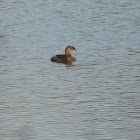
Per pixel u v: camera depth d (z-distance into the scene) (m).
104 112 23.28
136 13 45.16
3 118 22.62
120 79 28.11
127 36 37.50
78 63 31.48
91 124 21.88
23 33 39.00
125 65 30.77
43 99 25.05
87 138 20.44
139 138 20.47
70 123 22.05
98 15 44.56
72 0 51.34
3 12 46.34
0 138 20.45
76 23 41.94
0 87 26.88
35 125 21.83
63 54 33.56
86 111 23.42
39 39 37.19
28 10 47.16
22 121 22.25
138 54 32.97
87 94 25.72
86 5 48.78
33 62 31.78
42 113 23.20
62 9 47.31
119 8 47.19
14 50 34.44
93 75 28.95
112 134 20.88
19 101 24.77
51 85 27.25
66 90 26.38
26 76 28.88
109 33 38.50
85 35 38.06
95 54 33.25
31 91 26.25
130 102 24.48
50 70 30.11
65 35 38.22
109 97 25.20
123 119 22.44
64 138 20.45
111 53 33.38
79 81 27.91
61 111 23.42
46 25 41.44
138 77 28.39
